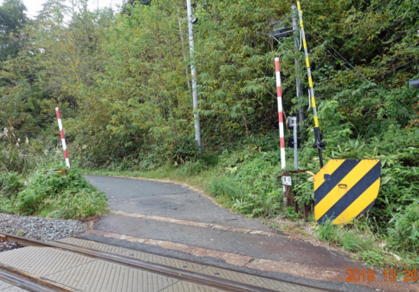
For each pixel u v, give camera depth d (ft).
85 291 10.98
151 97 42.60
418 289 10.48
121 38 49.93
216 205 23.53
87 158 58.59
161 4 44.01
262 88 31.17
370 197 15.51
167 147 42.91
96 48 66.08
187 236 16.70
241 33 33.58
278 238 15.78
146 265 13.02
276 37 32.45
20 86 76.38
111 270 12.71
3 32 96.63
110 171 51.80
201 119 44.96
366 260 12.71
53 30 65.67
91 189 27.07
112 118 49.14
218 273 12.12
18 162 37.99
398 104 26.14
